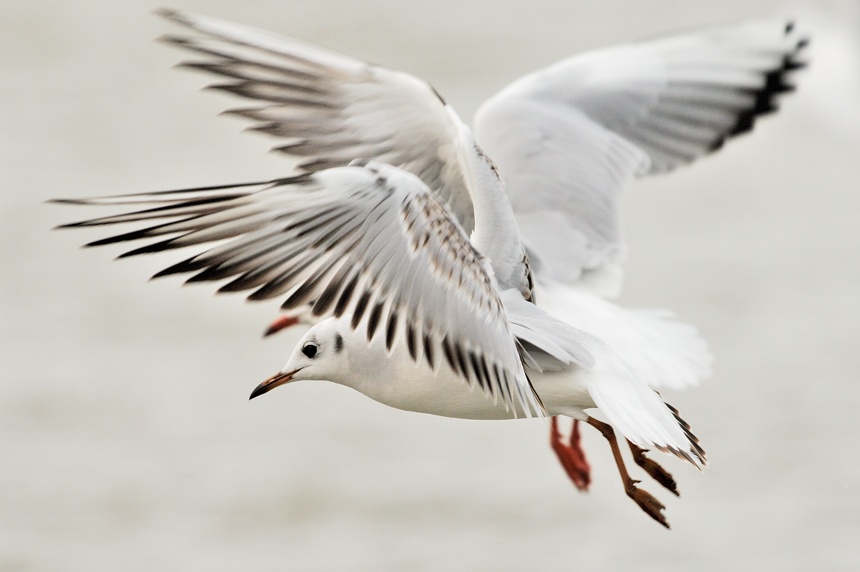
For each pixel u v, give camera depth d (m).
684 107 12.82
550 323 9.63
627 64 12.94
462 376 9.16
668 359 11.41
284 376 10.54
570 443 13.91
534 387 9.59
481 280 8.95
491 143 12.52
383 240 8.72
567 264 12.03
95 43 38.69
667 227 27.23
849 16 18.36
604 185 12.41
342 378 10.47
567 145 12.45
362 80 10.57
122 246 24.86
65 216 26.70
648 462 10.22
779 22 12.70
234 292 8.44
